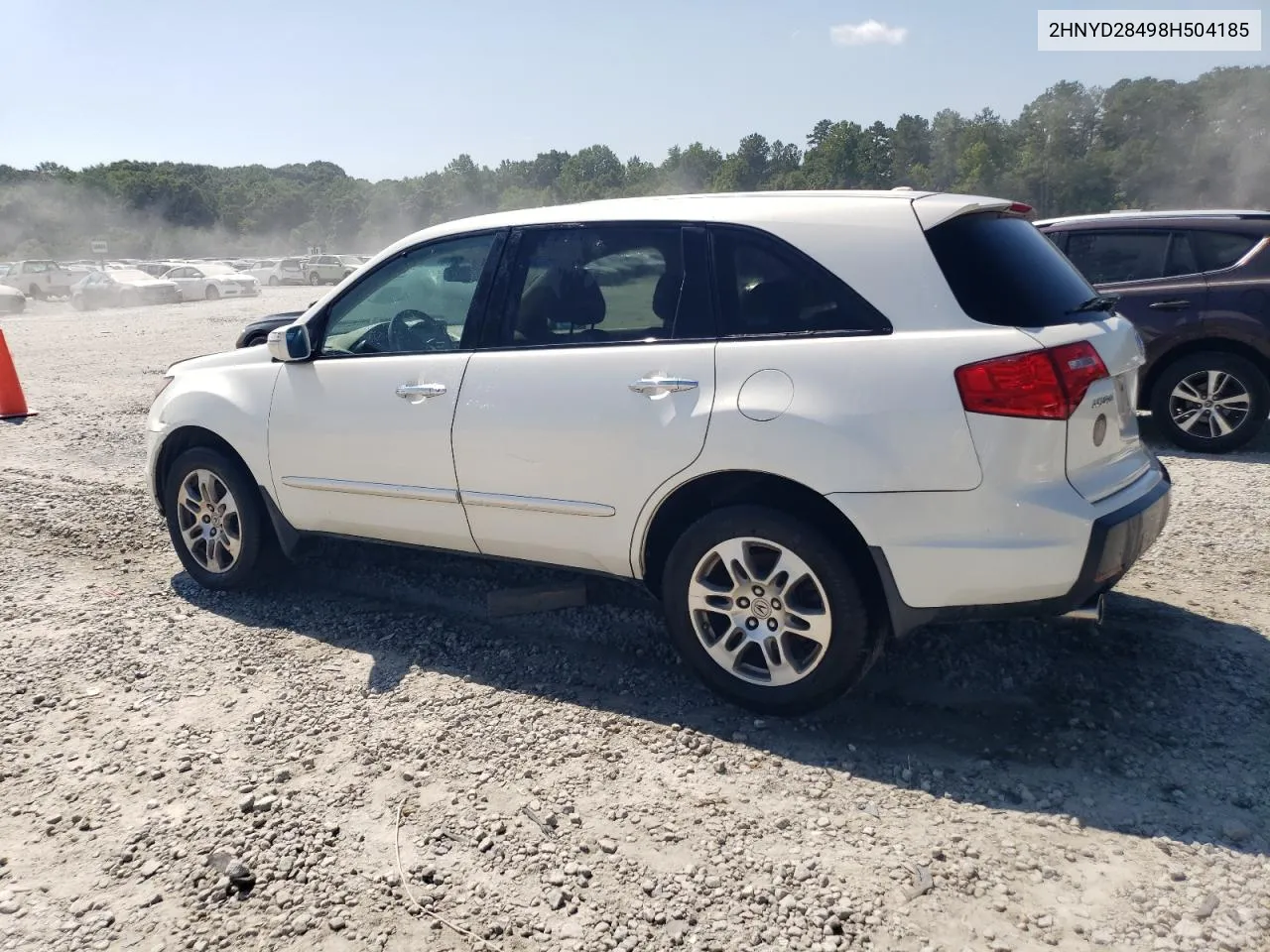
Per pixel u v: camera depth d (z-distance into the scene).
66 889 2.94
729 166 137.12
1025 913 2.75
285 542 5.04
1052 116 120.00
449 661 4.37
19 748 3.72
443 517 4.43
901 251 3.54
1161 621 4.55
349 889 2.91
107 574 5.59
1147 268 8.11
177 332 20.38
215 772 3.53
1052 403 3.30
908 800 3.29
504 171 181.25
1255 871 2.89
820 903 2.81
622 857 3.03
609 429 3.87
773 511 3.62
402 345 4.61
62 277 39.97
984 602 3.42
